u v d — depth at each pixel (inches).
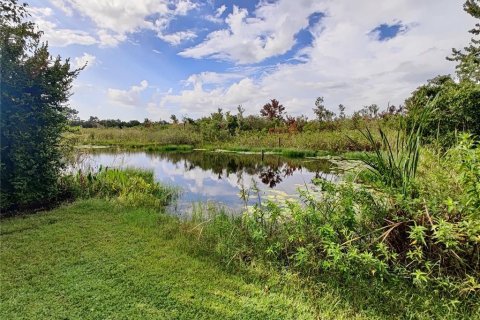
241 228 158.1
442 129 254.5
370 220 129.5
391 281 112.1
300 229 134.8
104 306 101.5
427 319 95.0
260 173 447.5
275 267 131.7
